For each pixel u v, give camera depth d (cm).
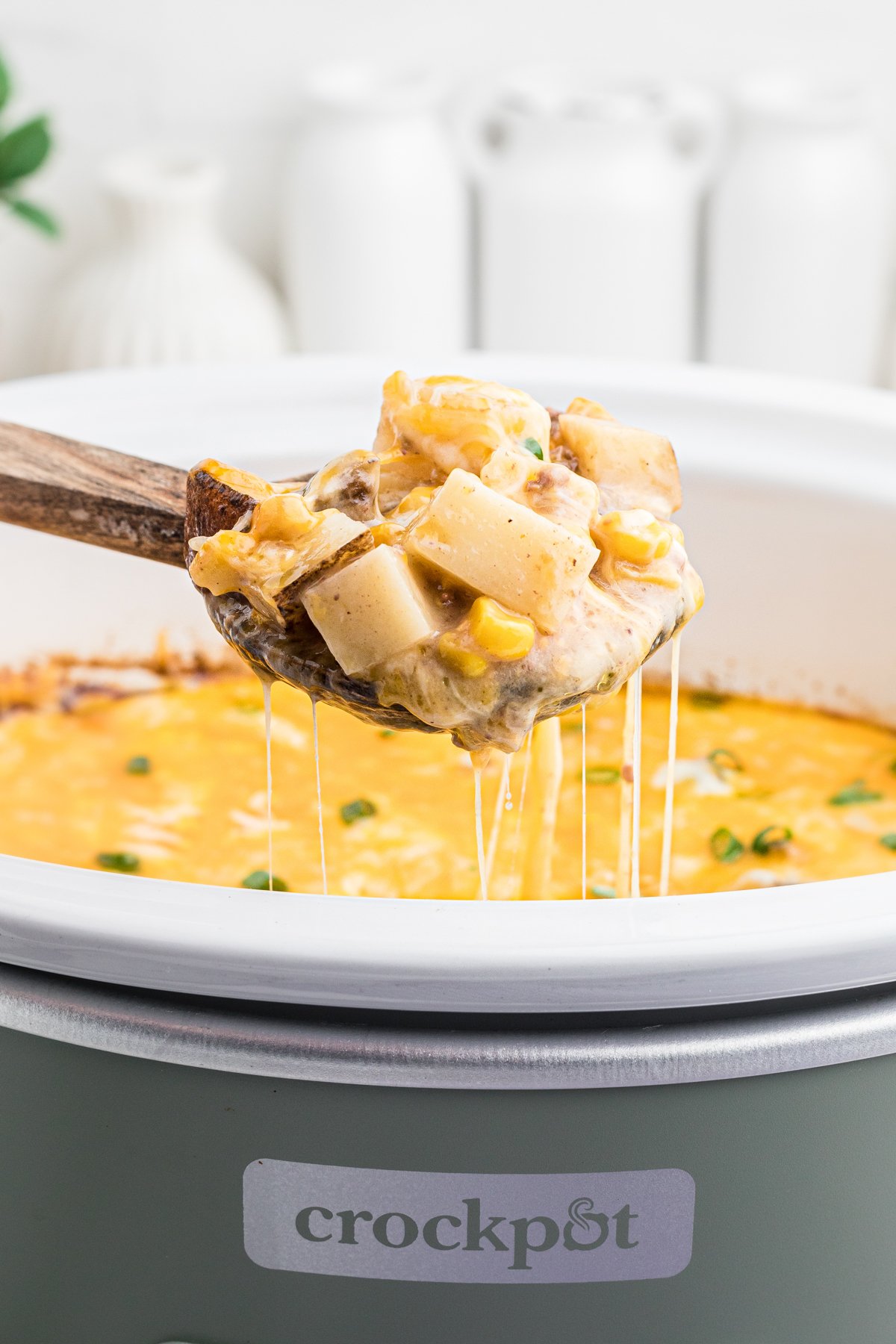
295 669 46
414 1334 47
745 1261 47
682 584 47
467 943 43
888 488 63
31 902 44
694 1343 48
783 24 100
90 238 104
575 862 60
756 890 45
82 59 99
